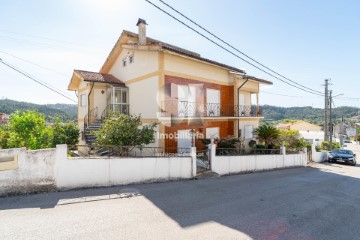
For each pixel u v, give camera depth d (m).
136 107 13.49
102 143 9.27
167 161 8.66
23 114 13.59
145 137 9.41
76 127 15.32
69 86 18.39
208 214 5.55
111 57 15.89
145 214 5.36
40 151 6.37
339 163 21.44
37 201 5.77
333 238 4.64
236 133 15.79
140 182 8.04
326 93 25.67
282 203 6.73
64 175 6.69
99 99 15.38
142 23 13.35
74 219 4.89
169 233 4.50
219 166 10.76
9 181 5.98
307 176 12.27
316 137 42.06
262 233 4.69
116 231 4.47
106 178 7.36
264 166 13.60
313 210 6.29
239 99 17.34
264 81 17.98
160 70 11.71
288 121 64.94
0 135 13.11
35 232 4.28
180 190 7.47
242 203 6.51
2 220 4.70
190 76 13.23
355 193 8.79
